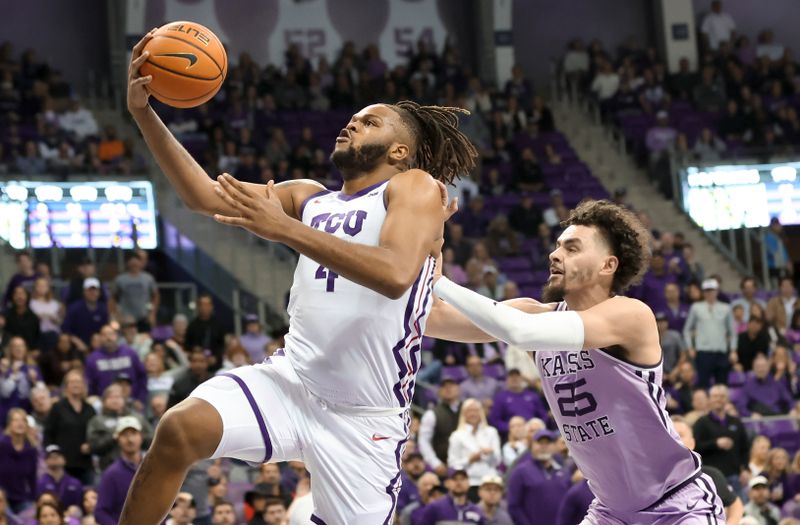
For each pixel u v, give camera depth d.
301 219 4.38
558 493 9.80
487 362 14.29
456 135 4.59
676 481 4.66
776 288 19.61
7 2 23.39
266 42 24.78
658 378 4.53
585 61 25.38
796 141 23.30
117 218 17.23
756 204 20.59
